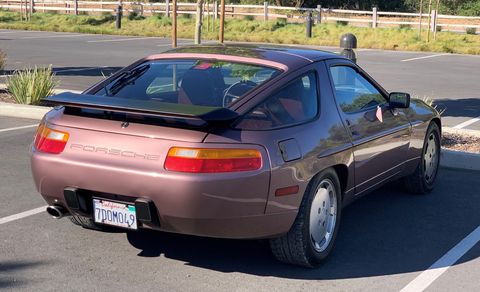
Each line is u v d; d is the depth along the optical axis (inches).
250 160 170.6
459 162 314.0
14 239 212.8
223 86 195.6
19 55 841.5
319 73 208.1
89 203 183.0
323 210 196.1
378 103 237.9
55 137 184.7
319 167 189.5
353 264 198.7
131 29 1400.1
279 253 189.5
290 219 181.5
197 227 171.9
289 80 195.0
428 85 633.6
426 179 273.7
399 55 979.3
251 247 210.5
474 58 951.0
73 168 179.2
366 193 229.6
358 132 213.2
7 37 1161.4
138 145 173.3
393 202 263.9
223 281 184.4
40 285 178.7
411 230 231.1
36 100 442.0
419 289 181.3
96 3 1658.5
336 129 202.4
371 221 240.5
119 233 220.1
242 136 172.6
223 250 207.5
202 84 198.4
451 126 420.8
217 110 169.3
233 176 168.2
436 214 249.6
